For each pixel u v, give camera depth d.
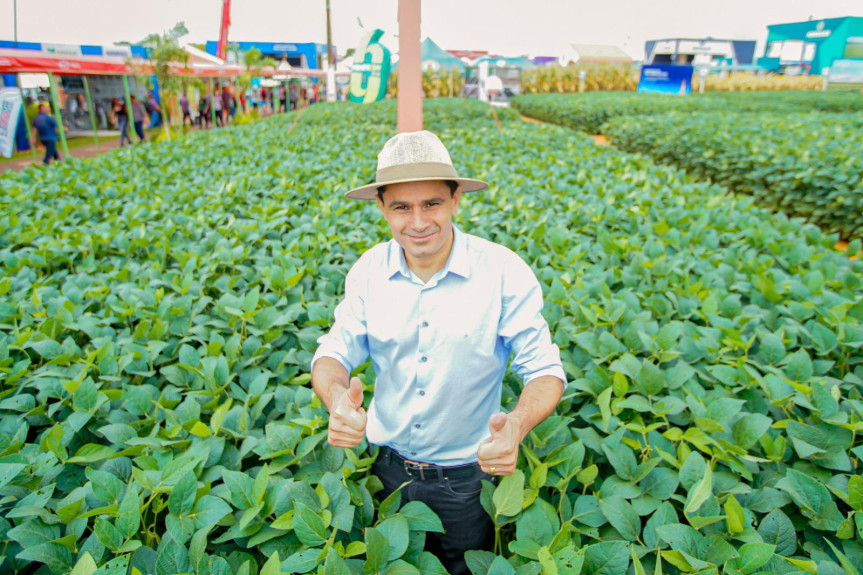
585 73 39.50
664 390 2.56
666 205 6.02
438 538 2.16
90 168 8.34
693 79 38.66
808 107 23.48
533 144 10.66
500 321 1.80
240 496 1.83
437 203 1.63
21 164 15.49
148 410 2.40
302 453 2.10
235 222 5.14
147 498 1.99
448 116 17.12
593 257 4.35
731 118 14.17
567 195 6.32
